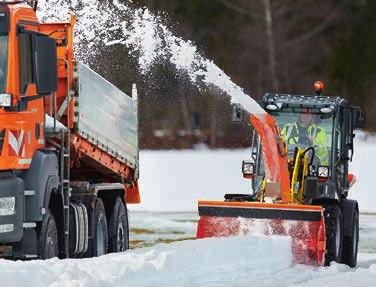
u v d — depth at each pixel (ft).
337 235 109.81
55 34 101.86
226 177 219.41
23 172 87.81
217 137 313.73
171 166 238.27
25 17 89.15
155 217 164.25
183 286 78.79
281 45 371.15
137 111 117.08
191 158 259.80
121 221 111.04
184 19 353.10
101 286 74.59
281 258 97.14
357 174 223.71
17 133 85.92
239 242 96.94
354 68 380.37
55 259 82.17
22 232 85.97
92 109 105.19
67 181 96.43
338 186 116.16
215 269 88.38
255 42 369.09
